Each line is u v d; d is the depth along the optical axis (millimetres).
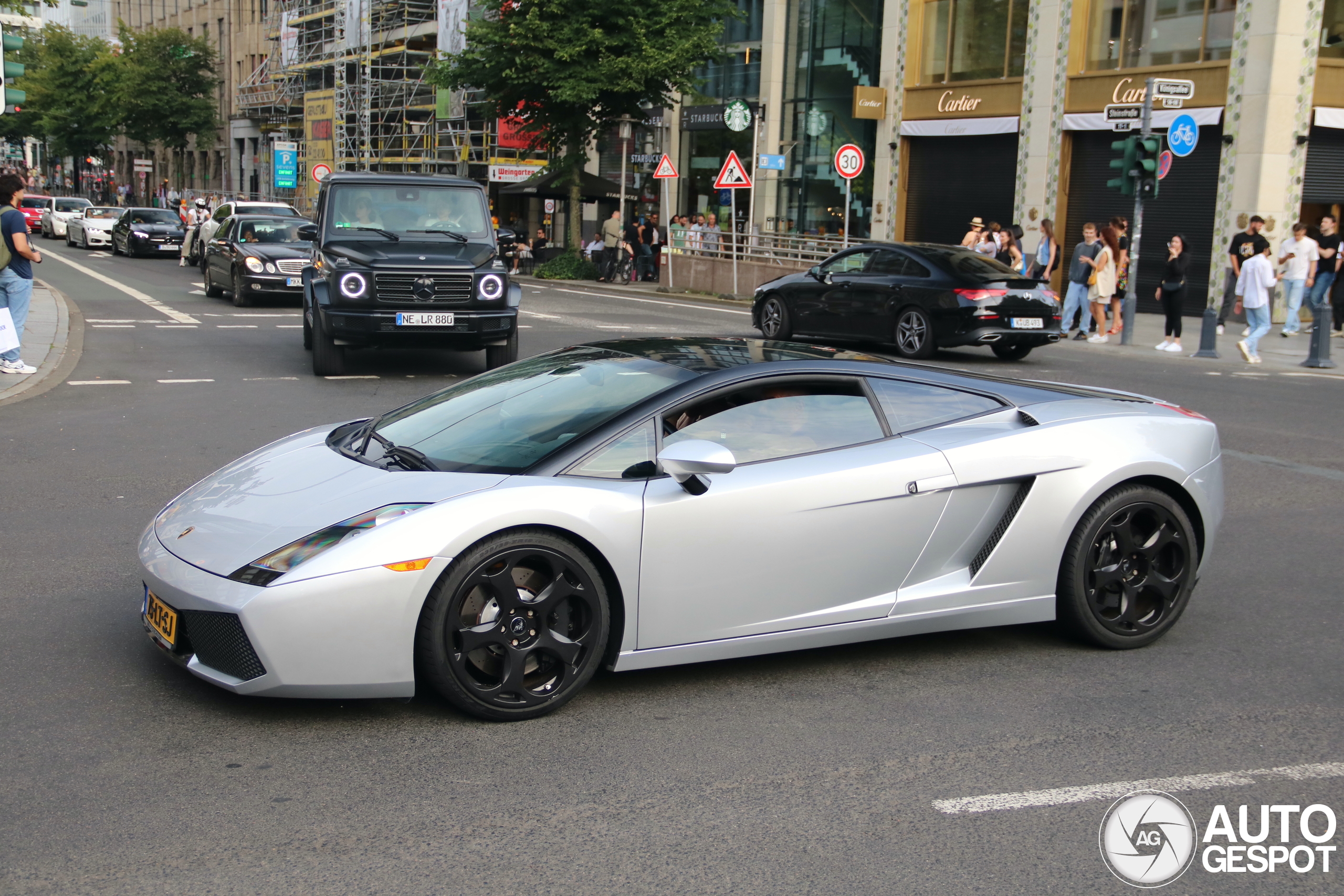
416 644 3811
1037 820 3348
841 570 4340
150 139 60375
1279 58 21625
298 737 3791
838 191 31578
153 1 78938
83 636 4691
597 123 31953
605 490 3996
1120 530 4750
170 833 3156
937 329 14820
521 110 32250
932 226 29281
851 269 16078
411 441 4461
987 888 2975
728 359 4566
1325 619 5312
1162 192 23875
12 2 23172
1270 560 6301
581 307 22734
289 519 3949
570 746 3781
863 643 4875
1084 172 25547
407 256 12336
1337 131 22547
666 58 29328
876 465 4371
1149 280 24188
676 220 30688
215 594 3693
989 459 4527
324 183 13547
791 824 3295
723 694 4270
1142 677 4535
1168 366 15422
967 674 4527
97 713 3938
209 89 60375
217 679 3764
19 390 10891
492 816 3301
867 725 4008
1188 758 3795
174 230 35281
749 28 33844
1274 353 17281
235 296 20562
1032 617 4688
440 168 43938
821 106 31859
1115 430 4758
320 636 3650
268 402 10781
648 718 4035
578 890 2920
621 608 4047
